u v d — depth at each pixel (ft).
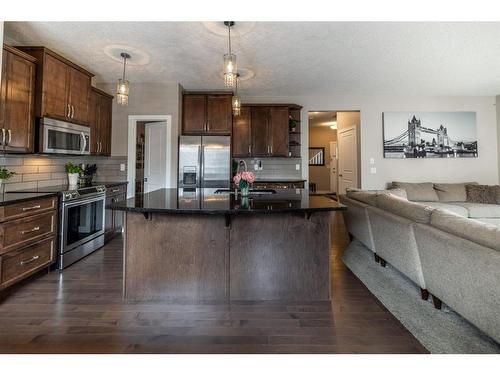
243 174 8.93
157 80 15.10
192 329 6.16
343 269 9.85
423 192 16.47
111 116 15.44
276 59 12.20
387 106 18.13
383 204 9.53
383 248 9.18
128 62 12.57
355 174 19.80
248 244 7.57
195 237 7.52
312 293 7.59
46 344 5.58
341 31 9.78
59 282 8.63
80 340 5.72
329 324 6.34
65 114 10.93
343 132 22.25
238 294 7.56
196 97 16.42
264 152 17.52
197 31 9.71
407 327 6.15
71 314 6.75
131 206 6.74
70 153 11.18
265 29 9.59
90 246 11.45
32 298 7.55
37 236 8.70
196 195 9.41
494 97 18.15
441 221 6.48
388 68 13.32
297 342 5.68
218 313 6.86
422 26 9.52
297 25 9.36
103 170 15.58
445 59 12.27
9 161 10.03
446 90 17.02
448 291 6.08
